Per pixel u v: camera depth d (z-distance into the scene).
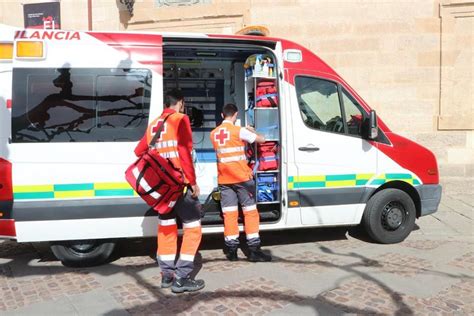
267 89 5.29
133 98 4.69
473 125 9.30
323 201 5.32
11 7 10.65
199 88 6.38
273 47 5.32
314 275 4.60
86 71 4.59
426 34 9.36
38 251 5.58
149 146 3.97
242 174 4.84
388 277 4.54
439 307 3.87
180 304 3.93
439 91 9.41
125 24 10.37
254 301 3.99
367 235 6.07
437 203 5.86
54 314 3.77
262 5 9.63
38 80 4.49
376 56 9.45
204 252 5.42
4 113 4.44
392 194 5.59
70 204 4.53
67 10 10.56
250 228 4.95
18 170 4.42
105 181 4.60
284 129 5.20
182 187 4.04
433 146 9.45
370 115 5.30
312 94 5.36
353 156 5.42
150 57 4.75
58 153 4.50
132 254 5.41
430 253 5.32
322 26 9.51
